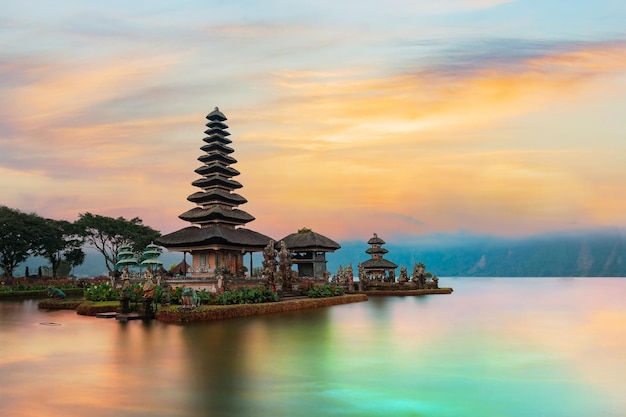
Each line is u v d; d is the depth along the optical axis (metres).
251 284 46.41
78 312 34.72
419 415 10.59
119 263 46.03
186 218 52.75
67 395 11.99
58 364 15.72
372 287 70.62
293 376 14.09
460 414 10.70
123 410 10.80
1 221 66.31
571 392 12.59
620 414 10.77
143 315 30.73
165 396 11.89
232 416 10.40
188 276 47.81
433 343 20.53
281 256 50.91
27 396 11.94
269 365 15.62
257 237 56.00
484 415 10.63
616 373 14.81
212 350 18.45
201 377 13.88
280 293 46.16
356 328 25.80
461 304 44.31
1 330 24.77
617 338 22.12
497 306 41.53
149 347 19.11
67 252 80.25
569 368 15.50
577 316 32.44
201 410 10.81
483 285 94.50
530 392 12.55
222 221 53.00
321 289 50.38
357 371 14.86
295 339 21.52
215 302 35.41
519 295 58.22
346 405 11.27
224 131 58.53
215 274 44.03
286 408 11.00
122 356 17.14
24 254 72.44
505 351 18.62
